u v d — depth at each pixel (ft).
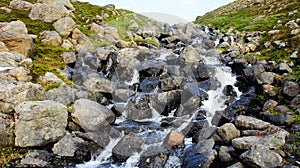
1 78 38.11
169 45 90.84
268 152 27.50
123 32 89.10
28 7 77.87
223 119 40.57
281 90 43.78
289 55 57.88
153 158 31.58
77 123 36.11
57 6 74.69
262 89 46.93
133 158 32.48
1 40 48.67
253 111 42.52
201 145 32.65
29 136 32.04
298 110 37.47
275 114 38.19
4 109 33.88
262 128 34.12
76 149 32.81
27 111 32.42
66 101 40.34
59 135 33.78
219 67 64.49
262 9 128.36
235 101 47.47
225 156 30.12
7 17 67.56
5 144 31.50
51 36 62.39
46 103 34.27
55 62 53.93
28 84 36.50
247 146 30.17
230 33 103.86
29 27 65.67
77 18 88.63
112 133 36.63
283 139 30.91
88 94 44.98
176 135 34.58
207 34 112.47
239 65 62.90
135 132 37.47
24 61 46.88
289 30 73.20
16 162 29.73
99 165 31.68
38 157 30.96
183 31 109.60
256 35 85.81
